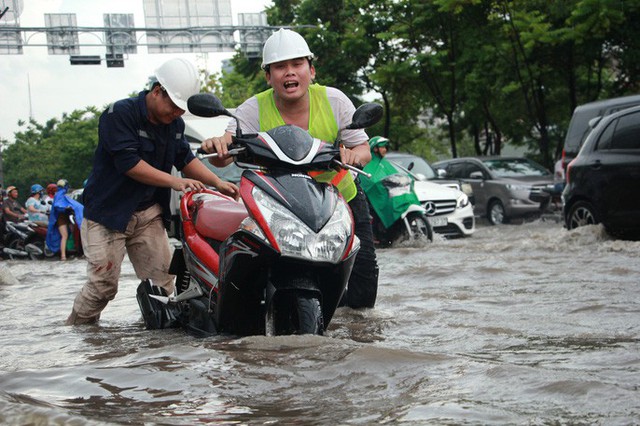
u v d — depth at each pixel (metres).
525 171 25.77
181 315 6.28
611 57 31.48
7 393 3.57
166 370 4.11
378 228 15.44
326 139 6.22
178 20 46.31
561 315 6.24
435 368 3.96
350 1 40.81
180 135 6.75
